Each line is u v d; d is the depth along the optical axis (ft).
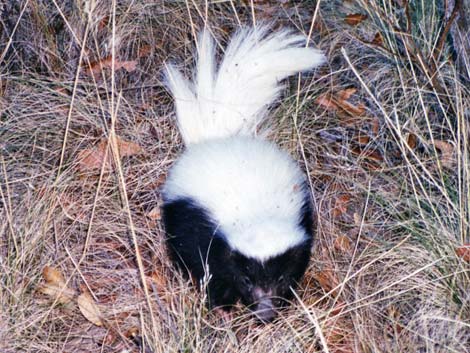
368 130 6.04
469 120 5.82
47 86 6.11
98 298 5.35
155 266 5.49
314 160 5.89
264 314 5.19
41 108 5.98
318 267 5.47
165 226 5.55
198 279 5.41
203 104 5.78
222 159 5.44
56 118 5.94
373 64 6.25
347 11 6.57
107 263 5.49
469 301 5.15
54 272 5.34
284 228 5.18
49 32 6.31
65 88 6.10
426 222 5.36
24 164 5.74
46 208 5.53
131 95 6.22
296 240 5.20
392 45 6.17
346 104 6.12
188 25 6.49
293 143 5.90
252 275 5.17
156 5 6.52
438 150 5.82
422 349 5.08
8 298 5.20
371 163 5.90
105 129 5.94
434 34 6.15
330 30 6.47
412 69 5.71
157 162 5.84
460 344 5.01
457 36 6.00
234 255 5.20
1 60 5.92
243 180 5.34
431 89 5.96
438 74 5.88
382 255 5.28
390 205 5.60
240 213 5.26
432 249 5.32
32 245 5.38
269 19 6.56
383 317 5.21
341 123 6.08
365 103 6.17
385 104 6.04
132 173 5.80
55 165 5.77
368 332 5.15
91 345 5.16
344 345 5.14
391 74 6.19
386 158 5.85
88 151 5.82
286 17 6.59
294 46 6.18
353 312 5.21
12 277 5.25
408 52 5.86
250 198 5.29
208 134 5.76
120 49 6.39
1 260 5.28
